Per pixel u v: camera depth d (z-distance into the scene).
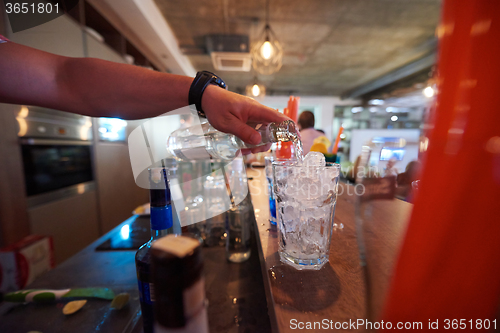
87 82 0.42
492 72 0.10
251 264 0.52
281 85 4.95
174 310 0.17
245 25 2.48
